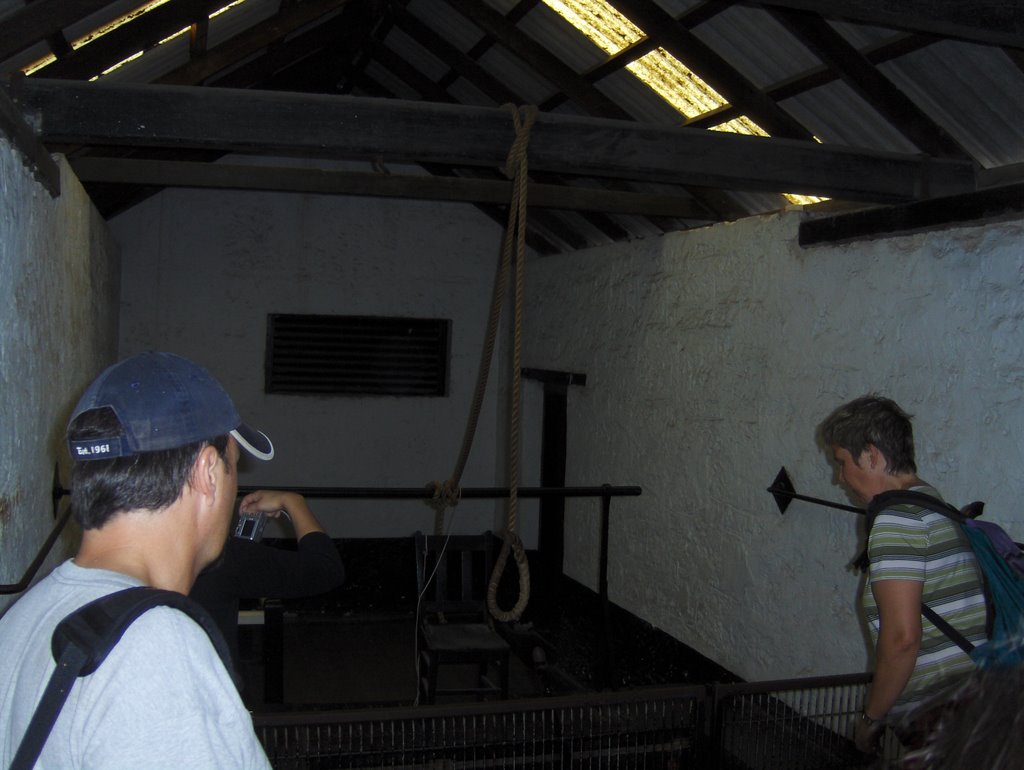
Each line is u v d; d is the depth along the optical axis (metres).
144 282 6.57
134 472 0.91
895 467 2.03
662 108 4.00
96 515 0.91
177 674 0.82
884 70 2.94
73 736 0.79
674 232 4.87
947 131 3.04
